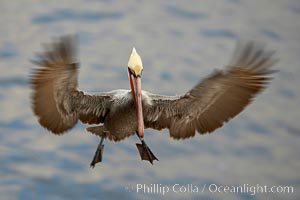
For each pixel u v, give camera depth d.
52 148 20.61
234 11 30.02
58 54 8.67
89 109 9.80
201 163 20.19
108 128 9.87
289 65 25.30
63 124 9.66
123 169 19.72
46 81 9.01
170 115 9.94
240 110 9.55
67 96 9.44
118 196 18.66
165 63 25.08
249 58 9.09
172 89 23.19
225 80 9.39
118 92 9.98
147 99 9.90
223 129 21.78
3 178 19.33
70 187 19.06
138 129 9.48
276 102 23.28
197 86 9.61
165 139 21.02
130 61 9.82
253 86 9.31
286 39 27.42
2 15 28.41
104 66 24.61
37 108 9.29
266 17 29.36
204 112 9.79
